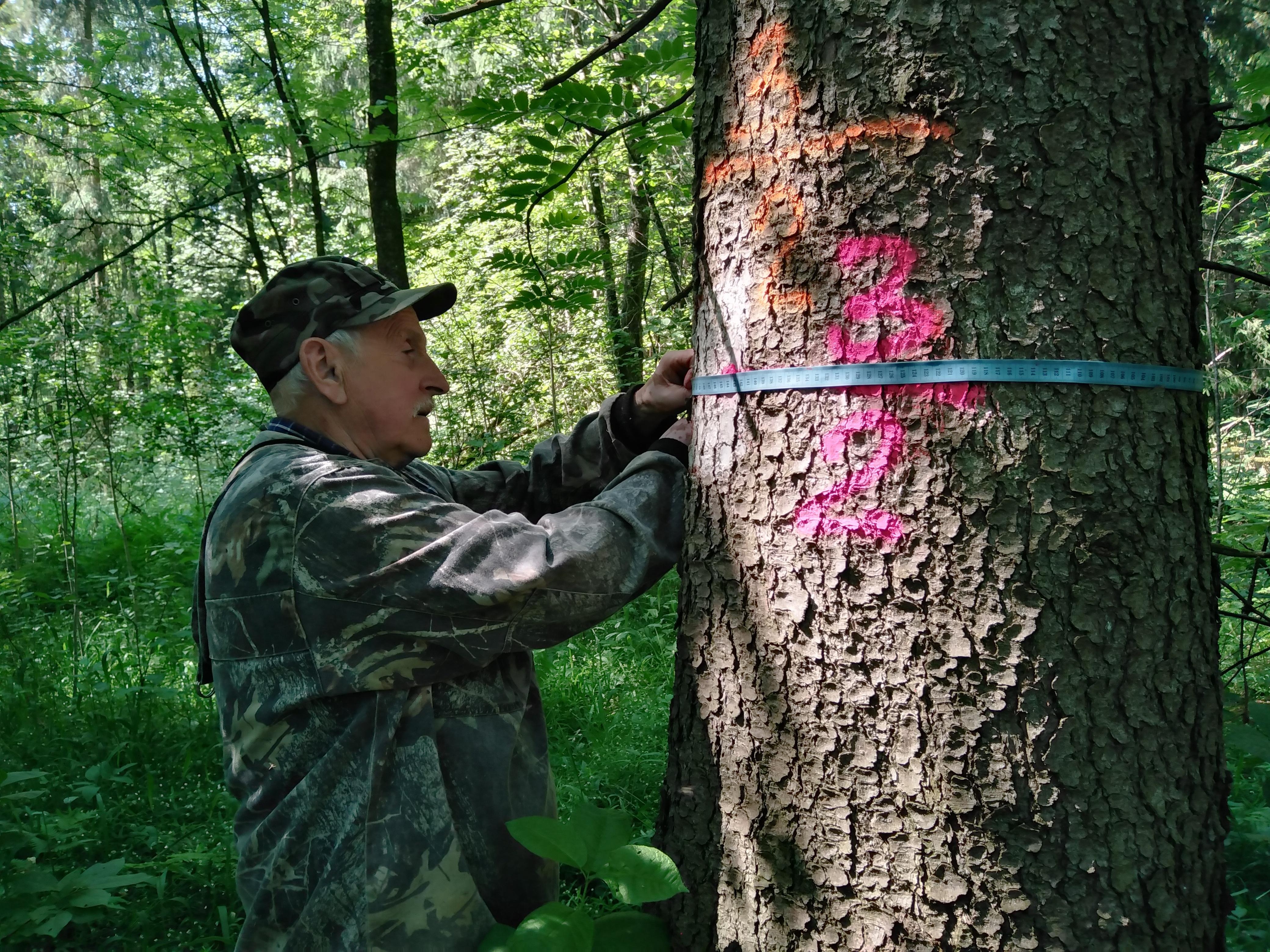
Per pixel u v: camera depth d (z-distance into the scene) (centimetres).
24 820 275
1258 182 174
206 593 151
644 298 595
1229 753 261
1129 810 117
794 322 126
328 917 131
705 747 138
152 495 787
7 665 414
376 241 530
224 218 948
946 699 117
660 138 227
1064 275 116
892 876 120
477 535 135
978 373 116
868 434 120
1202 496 127
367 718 134
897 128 118
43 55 593
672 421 182
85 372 588
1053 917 115
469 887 134
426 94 537
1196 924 123
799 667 126
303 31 792
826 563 123
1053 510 115
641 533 143
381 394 157
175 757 321
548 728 327
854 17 119
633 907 161
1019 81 115
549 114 219
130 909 230
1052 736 115
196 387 691
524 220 239
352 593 133
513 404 664
